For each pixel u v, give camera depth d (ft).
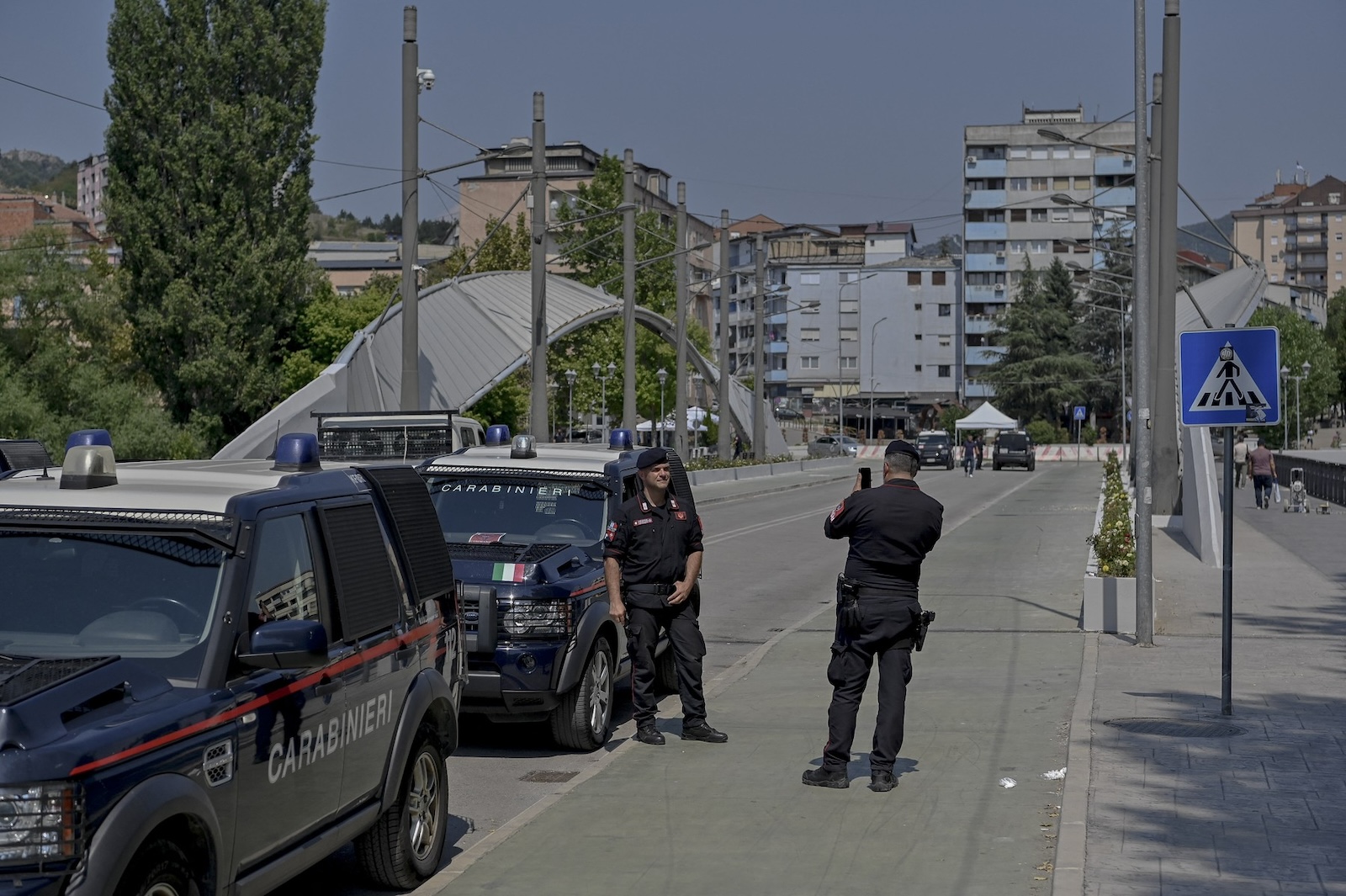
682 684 31.81
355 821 19.39
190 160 188.65
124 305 195.21
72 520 16.98
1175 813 24.36
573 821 24.70
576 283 223.51
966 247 437.58
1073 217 432.66
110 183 189.26
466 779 30.25
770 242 479.00
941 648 46.21
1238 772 27.43
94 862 13.23
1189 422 34.01
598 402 297.33
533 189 126.72
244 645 16.40
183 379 189.78
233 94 191.42
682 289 191.01
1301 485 124.67
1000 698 36.50
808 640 49.62
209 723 15.42
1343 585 64.28
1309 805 24.85
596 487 37.11
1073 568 75.05
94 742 13.62
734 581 73.61
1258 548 85.71
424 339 177.88
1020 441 264.11
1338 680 38.81
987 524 111.65
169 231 189.78
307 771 17.83
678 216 190.60
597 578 33.35
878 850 22.65
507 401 269.64
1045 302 390.63
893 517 26.58
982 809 25.11
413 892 21.35
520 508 36.76
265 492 18.02
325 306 217.36
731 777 27.96
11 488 17.66
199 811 14.94
